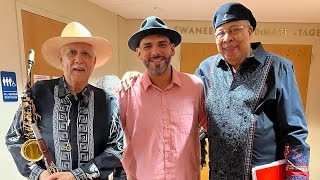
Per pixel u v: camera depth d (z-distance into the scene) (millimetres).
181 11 3404
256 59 1311
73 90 1262
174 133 1472
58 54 1390
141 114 1484
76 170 1175
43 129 1219
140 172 1491
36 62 2293
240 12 1286
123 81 1586
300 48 3928
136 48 1503
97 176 1203
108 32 3525
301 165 1202
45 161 1185
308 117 4020
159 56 1408
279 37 3934
